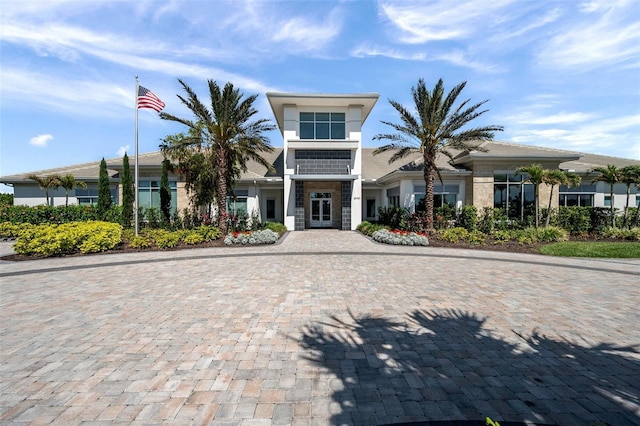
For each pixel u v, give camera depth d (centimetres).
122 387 361
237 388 359
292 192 2428
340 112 2478
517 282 860
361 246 1560
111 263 1129
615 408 326
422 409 321
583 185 2306
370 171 2986
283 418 306
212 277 911
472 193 2164
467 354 444
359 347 465
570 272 995
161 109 1780
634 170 1864
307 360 425
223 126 1772
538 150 2291
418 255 1306
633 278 915
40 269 1030
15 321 570
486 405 329
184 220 2142
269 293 746
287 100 2361
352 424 298
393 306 652
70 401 335
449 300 695
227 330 527
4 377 384
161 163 2388
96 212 2289
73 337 500
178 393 349
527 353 448
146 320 573
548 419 308
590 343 481
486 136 1811
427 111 1805
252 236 1617
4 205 2530
